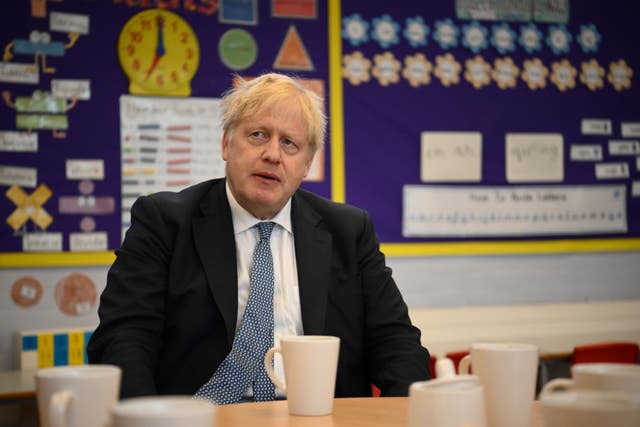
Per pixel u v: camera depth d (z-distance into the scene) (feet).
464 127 13.10
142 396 4.61
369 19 12.70
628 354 10.29
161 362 5.41
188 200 5.75
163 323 5.42
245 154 5.52
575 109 13.61
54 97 11.24
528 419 3.45
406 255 12.76
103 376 2.87
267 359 4.24
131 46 11.55
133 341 5.08
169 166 11.67
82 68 11.35
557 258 13.47
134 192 11.52
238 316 5.48
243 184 5.52
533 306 13.10
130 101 11.53
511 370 3.43
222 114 5.85
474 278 13.10
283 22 12.28
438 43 13.03
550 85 13.51
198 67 11.84
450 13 13.11
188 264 5.51
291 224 5.86
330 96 12.45
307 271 5.67
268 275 5.55
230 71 11.98
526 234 13.32
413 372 5.39
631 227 13.76
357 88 12.60
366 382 5.93
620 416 2.60
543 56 13.50
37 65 11.19
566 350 11.08
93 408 2.85
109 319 5.22
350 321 5.83
